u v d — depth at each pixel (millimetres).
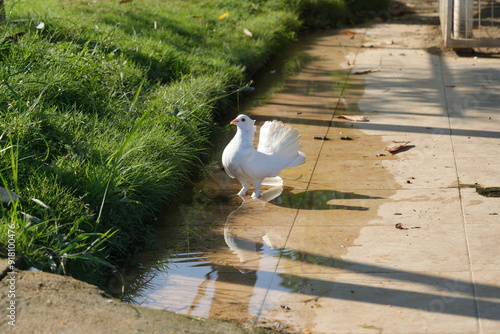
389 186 6988
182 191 7207
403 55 12867
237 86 10258
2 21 8578
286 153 6926
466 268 5273
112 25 11234
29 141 6418
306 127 8984
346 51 13484
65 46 8898
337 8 16250
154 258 5727
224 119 9508
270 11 15031
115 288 5219
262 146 7000
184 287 5191
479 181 6965
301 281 5211
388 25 16047
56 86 7602
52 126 6801
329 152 8031
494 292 4910
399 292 4977
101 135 6961
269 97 10508
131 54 9734
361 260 5504
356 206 6566
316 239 5926
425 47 13445
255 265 5520
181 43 11336
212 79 9656
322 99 10297
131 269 5555
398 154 7855
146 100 8406
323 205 6641
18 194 5449
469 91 10289
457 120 8953
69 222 5402
